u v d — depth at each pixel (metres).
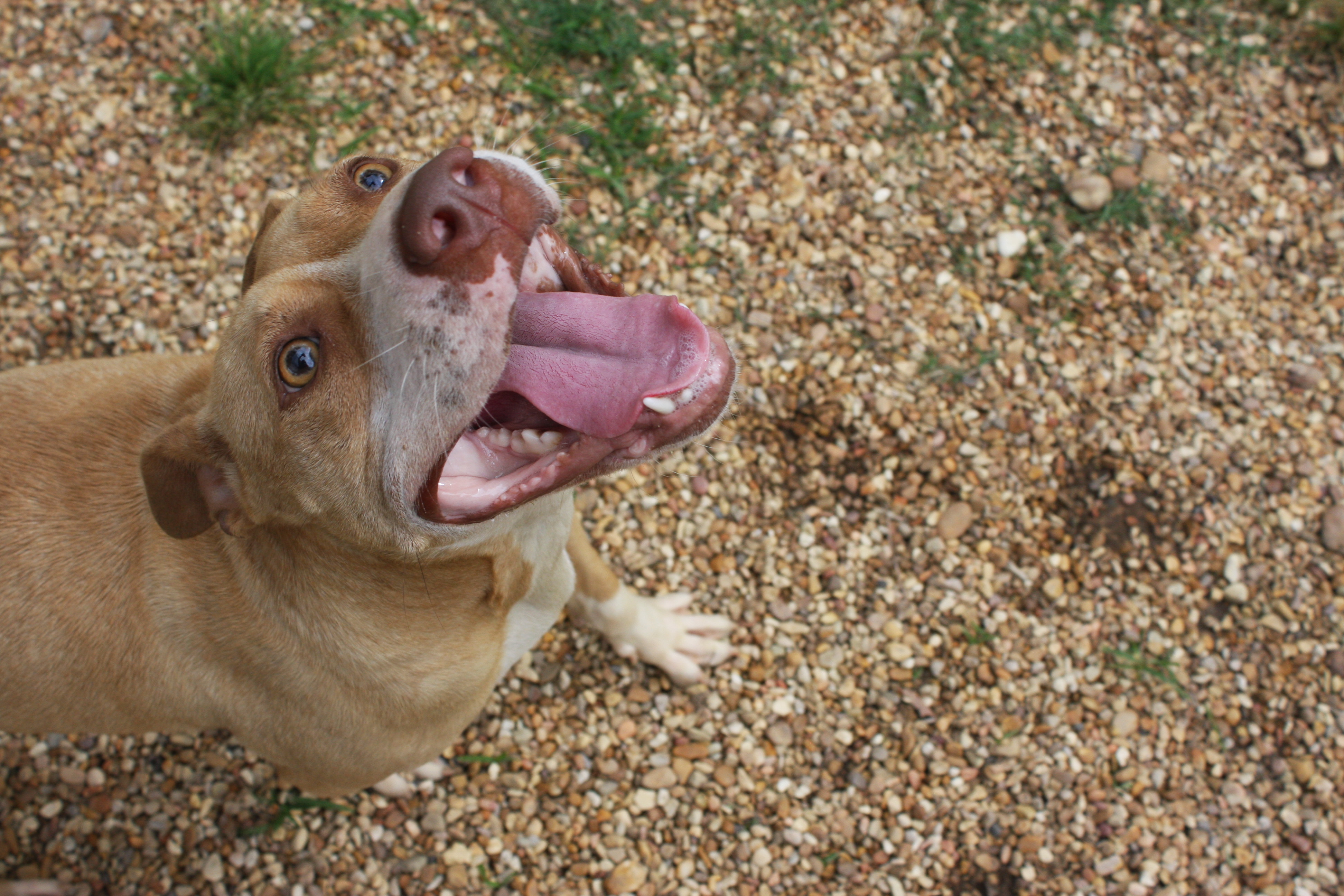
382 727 0.80
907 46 1.18
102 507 0.78
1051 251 1.12
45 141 1.09
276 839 0.97
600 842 0.98
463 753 0.99
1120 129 1.17
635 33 1.16
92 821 0.96
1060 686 1.01
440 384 0.63
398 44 1.14
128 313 1.06
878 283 1.10
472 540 0.72
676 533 1.04
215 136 1.10
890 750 1.00
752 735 1.00
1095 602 1.03
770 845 0.98
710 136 1.14
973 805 0.99
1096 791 0.99
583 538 0.91
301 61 1.11
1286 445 1.08
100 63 1.11
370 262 0.62
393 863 0.97
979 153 1.15
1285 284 1.13
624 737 1.00
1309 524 1.06
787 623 1.02
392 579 0.74
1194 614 1.03
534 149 1.12
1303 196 1.16
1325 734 1.00
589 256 1.09
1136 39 1.21
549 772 0.99
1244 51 1.20
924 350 1.09
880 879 0.97
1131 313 1.11
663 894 0.96
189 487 0.70
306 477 0.67
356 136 1.12
